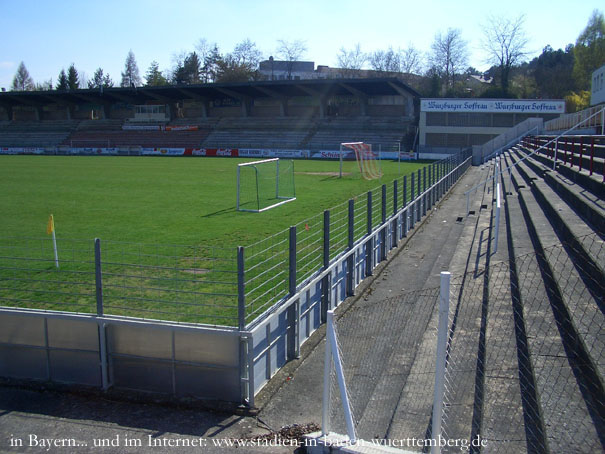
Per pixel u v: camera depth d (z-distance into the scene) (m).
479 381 5.16
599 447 3.58
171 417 5.84
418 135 56.31
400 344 6.33
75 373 6.65
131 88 66.25
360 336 6.68
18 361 6.79
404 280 10.43
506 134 44.47
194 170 37.53
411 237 14.51
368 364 6.01
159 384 6.37
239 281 5.96
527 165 23.86
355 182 29.11
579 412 3.96
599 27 75.00
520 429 4.17
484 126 52.81
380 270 11.03
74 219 16.34
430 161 50.12
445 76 90.94
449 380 5.25
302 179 31.17
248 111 69.88
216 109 72.56
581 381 4.34
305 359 7.05
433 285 9.86
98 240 6.34
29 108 81.25
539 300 6.04
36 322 6.63
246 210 18.27
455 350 5.58
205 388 6.17
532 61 105.38
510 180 20.53
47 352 6.67
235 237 13.43
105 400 6.28
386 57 102.44
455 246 13.18
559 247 7.71
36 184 27.52
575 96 69.50
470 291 7.29
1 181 29.14
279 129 65.12
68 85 117.31
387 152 53.94
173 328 6.13
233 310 7.52
